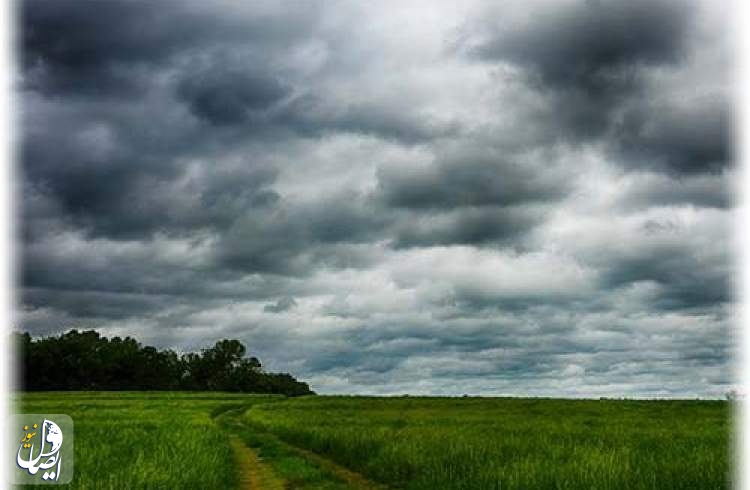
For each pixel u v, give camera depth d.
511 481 17.39
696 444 26.86
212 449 25.27
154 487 17.17
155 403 84.88
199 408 76.69
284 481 22.47
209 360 193.25
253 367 198.38
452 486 18.61
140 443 28.02
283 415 59.91
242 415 72.75
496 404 78.50
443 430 34.75
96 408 68.81
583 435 32.25
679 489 16.66
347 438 29.02
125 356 169.88
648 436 31.53
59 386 157.50
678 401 74.69
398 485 21.27
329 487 21.19
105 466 20.67
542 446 25.17
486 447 23.98
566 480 16.86
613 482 16.72
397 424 43.59
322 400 91.12
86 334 175.50
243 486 21.50
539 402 79.88
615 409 66.50
